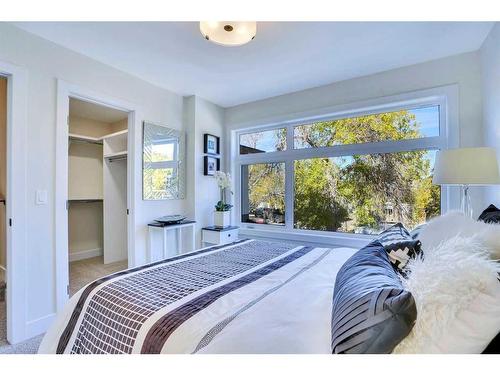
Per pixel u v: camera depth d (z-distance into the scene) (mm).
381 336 650
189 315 993
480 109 2295
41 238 2107
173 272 1497
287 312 987
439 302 657
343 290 867
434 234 1373
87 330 1135
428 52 2371
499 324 610
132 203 2930
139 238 2971
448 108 2432
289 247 2139
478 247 852
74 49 2314
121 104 2744
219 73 2805
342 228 3131
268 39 2158
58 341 1205
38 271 2088
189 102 3508
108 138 4023
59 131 2225
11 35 1955
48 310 2139
